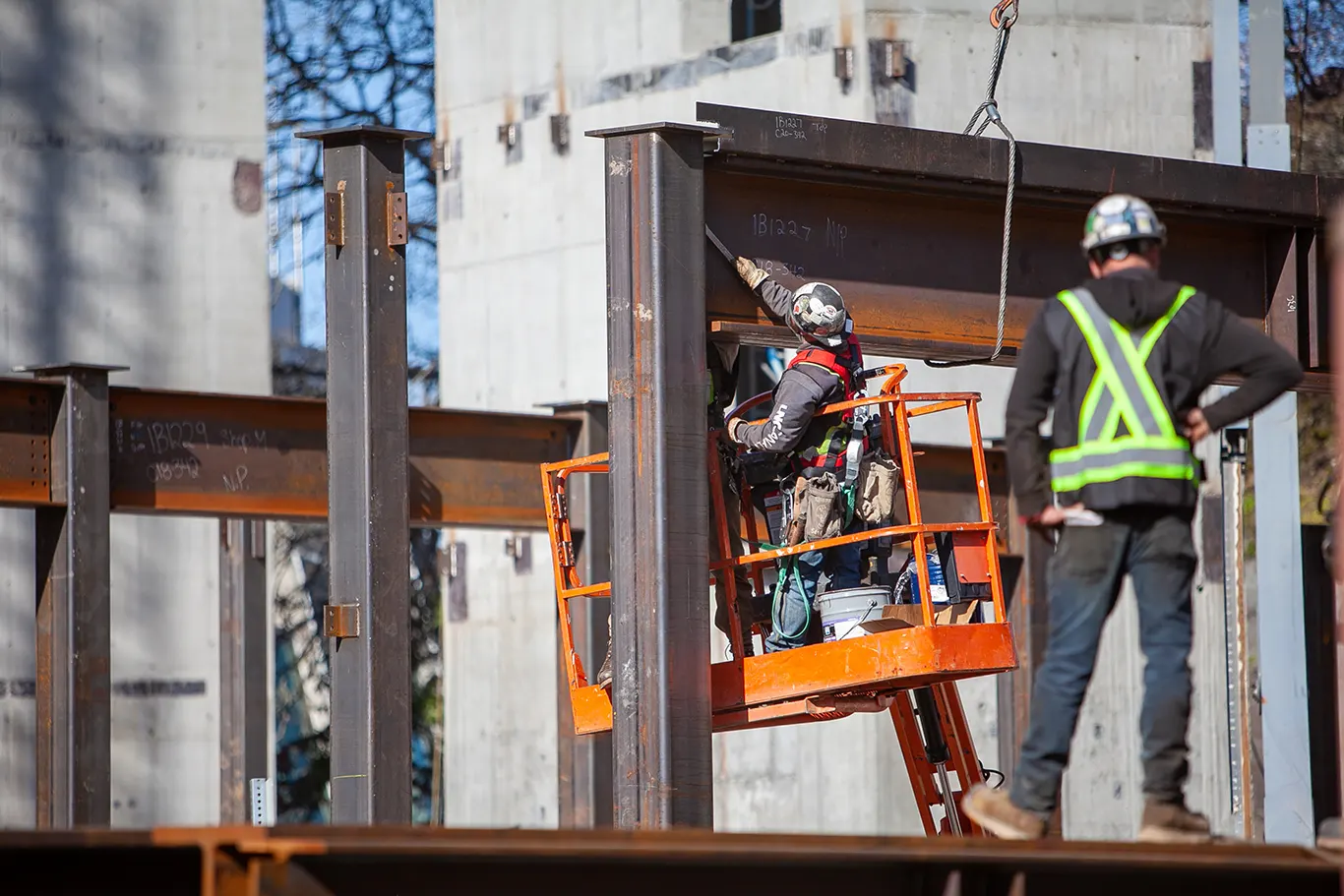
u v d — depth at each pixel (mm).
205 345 57938
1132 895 17312
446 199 61812
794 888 16484
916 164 27938
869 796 50219
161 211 57875
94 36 57625
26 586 55969
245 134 58781
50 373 37250
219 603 52562
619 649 25391
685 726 25000
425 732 95625
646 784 24953
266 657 51812
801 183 27719
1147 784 18719
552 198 58719
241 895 14203
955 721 28969
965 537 26672
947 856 16125
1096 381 18828
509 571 58938
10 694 55594
